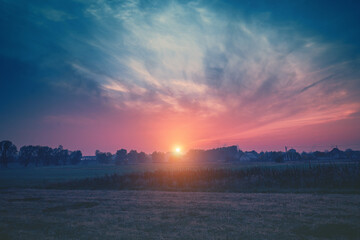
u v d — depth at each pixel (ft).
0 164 519.60
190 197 75.31
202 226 40.60
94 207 61.31
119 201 70.28
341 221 40.11
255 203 60.34
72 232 39.09
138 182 124.47
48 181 153.28
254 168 124.67
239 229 38.06
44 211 56.95
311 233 34.83
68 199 75.97
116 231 39.17
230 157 457.68
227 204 60.13
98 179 136.56
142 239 34.91
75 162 634.43
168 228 40.14
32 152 563.48
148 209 56.85
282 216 45.19
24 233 39.04
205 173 125.80
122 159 633.61
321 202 58.13
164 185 115.75
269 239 32.99
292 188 92.48
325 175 100.99
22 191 104.37
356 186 85.05
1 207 62.69
